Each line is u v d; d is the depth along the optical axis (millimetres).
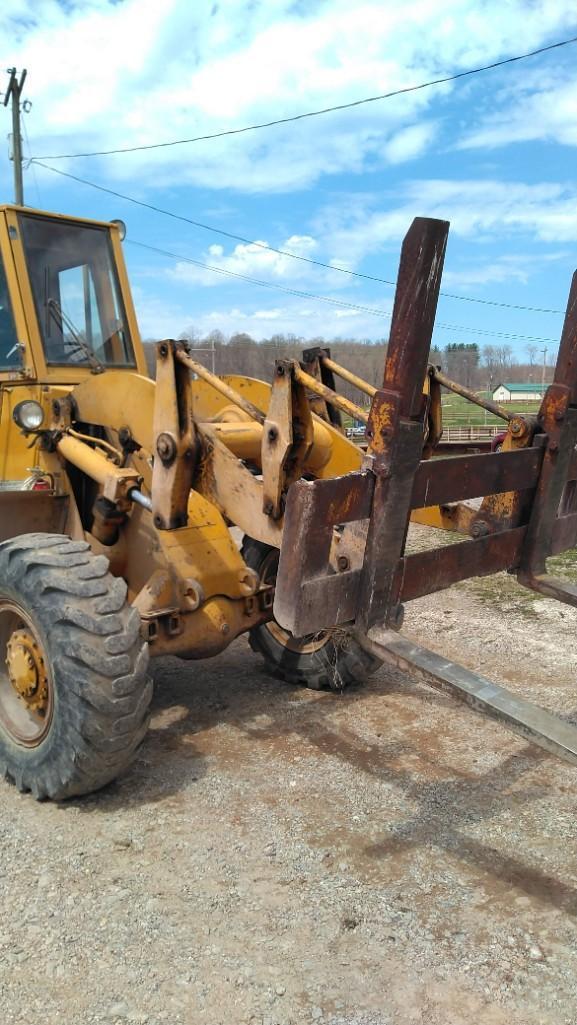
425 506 2846
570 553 8383
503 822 3297
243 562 4172
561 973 2445
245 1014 2271
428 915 2711
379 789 3559
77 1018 2254
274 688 4809
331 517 2568
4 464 4625
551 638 5602
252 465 4219
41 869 2947
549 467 3342
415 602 6578
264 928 2631
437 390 3930
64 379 4492
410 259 2488
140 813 3346
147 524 4043
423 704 4547
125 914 2695
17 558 3404
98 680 3146
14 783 3600
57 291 4555
